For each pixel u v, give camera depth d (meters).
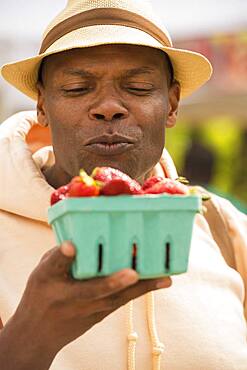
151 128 2.65
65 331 2.09
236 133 10.28
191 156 9.59
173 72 2.94
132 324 2.66
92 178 1.99
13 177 2.89
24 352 2.15
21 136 3.11
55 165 2.92
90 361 2.59
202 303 2.79
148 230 1.96
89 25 2.69
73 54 2.62
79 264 1.90
